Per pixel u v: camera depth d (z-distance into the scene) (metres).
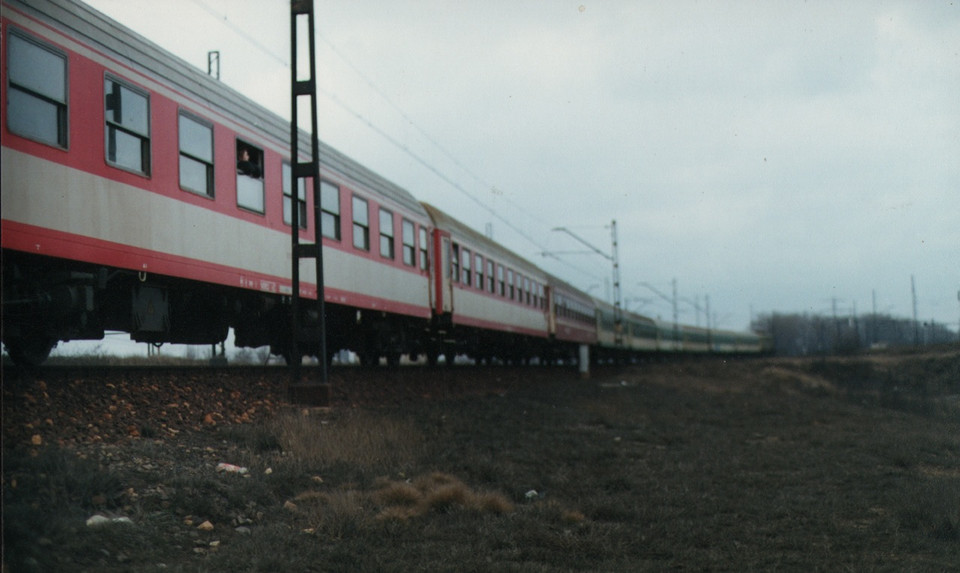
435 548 7.27
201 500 7.26
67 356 16.00
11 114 8.46
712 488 11.38
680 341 73.38
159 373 11.61
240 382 12.96
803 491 11.42
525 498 10.28
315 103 13.66
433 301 24.12
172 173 11.36
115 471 7.30
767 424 20.83
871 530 8.88
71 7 9.64
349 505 7.95
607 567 7.04
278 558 6.29
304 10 13.73
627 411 21.33
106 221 9.94
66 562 5.49
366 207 18.61
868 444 16.52
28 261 9.52
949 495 9.95
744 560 7.39
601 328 51.75
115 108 10.20
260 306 14.91
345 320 19.25
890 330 83.38
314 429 10.81
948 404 25.09
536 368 36.56
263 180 14.09
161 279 12.10
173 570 5.71
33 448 7.38
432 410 15.60
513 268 33.44
